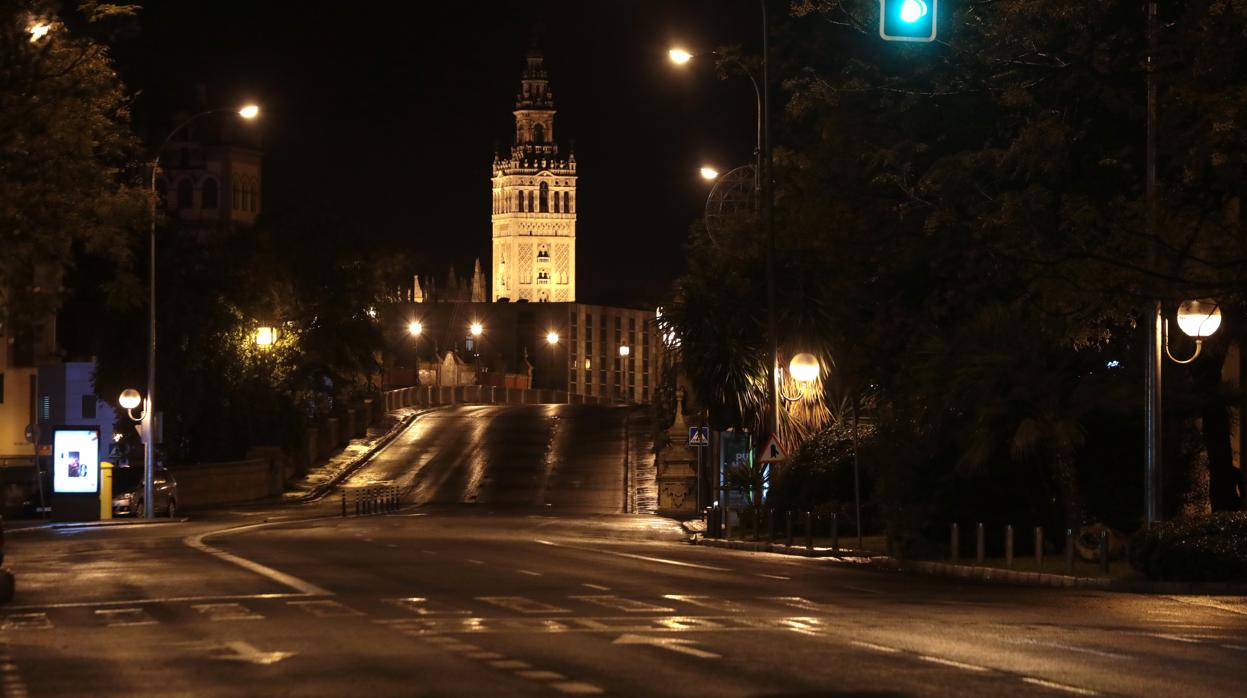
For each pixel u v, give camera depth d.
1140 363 51.84
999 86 50.28
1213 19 40.75
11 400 124.81
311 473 134.12
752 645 26.28
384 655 25.02
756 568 48.75
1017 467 53.88
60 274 48.72
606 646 26.12
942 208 51.03
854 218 62.66
